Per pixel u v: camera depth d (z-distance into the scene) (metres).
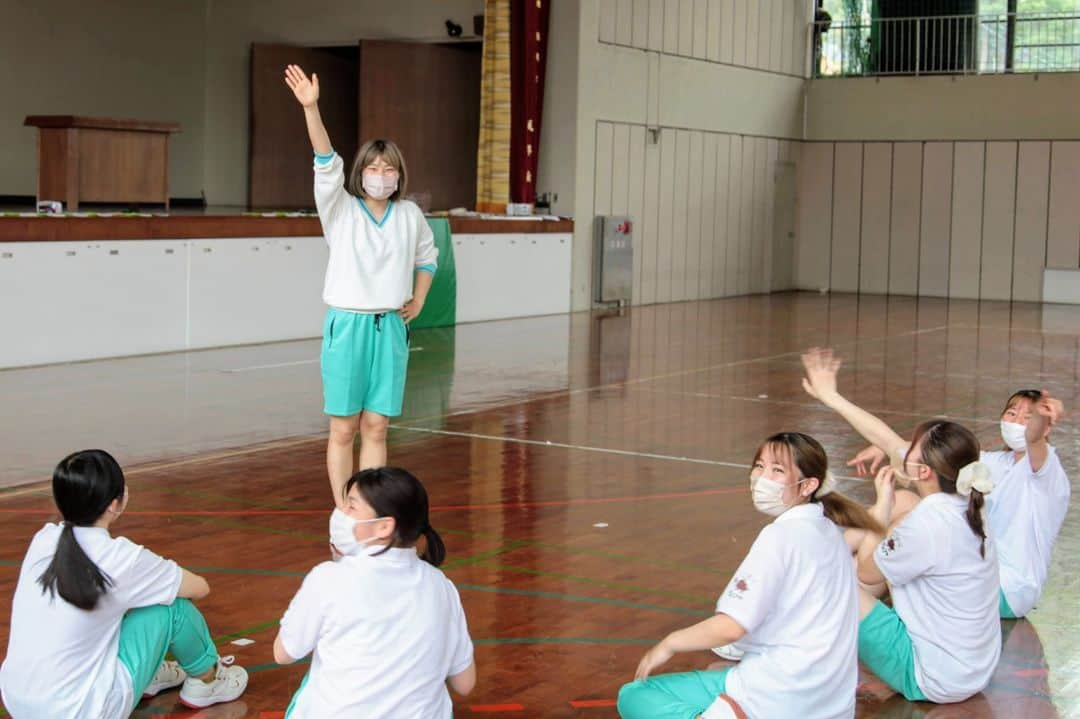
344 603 2.97
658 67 18.34
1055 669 4.16
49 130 14.06
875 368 11.70
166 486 6.48
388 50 18.19
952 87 21.16
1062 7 20.64
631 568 5.20
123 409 8.63
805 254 22.56
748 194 20.89
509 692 3.86
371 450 5.47
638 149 18.14
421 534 3.06
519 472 7.00
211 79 20.42
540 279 16.44
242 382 9.95
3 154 18.41
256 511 6.01
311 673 3.08
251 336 12.48
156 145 14.88
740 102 20.39
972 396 10.06
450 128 18.80
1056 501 4.71
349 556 3.05
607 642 4.32
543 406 9.16
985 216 21.11
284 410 8.74
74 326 10.84
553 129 17.02
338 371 5.27
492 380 10.38
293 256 12.85
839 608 3.29
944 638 3.82
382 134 18.20
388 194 5.25
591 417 8.75
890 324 16.11
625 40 17.64
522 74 16.61
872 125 21.78
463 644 3.11
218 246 12.05
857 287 22.17
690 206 19.45
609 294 17.47
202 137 20.55
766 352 12.77
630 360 11.91
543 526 5.86
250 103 20.03
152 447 7.41
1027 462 4.65
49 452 7.19
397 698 2.95
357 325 5.25
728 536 5.72
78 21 19.00
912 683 3.84
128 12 19.53
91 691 3.28
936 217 21.47
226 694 3.75
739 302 19.47
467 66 18.91
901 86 21.52
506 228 15.72
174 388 9.58
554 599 4.78
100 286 11.01
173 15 20.05
